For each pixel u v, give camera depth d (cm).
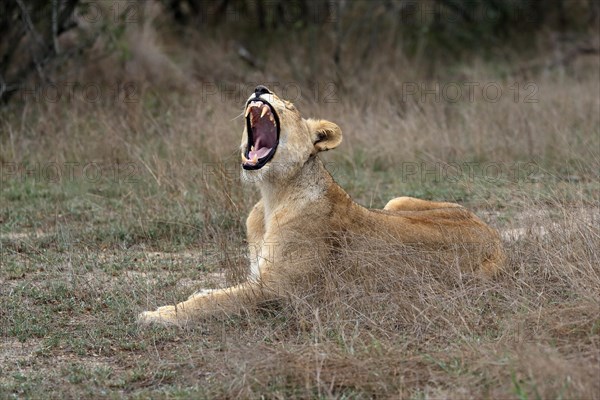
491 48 2852
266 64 2389
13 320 902
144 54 2094
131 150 1538
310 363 749
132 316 917
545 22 2969
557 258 927
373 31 2439
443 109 1906
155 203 1309
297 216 944
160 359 811
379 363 750
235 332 843
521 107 1872
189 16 2672
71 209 1320
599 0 2948
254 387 734
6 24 1853
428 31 2758
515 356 727
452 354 760
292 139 947
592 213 1048
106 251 1138
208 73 2348
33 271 1064
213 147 1516
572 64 2609
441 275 918
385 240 946
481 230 1008
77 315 929
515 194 1176
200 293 927
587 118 1805
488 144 1656
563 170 1502
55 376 780
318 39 2425
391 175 1542
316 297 899
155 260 1102
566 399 666
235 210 1207
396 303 855
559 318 806
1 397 732
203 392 734
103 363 812
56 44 1877
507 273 938
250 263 991
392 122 1775
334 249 942
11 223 1256
